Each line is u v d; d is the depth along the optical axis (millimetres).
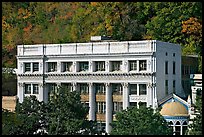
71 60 135125
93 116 132125
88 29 198375
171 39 171875
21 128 88188
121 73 128500
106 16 190500
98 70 132500
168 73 132500
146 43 126750
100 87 131875
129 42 128750
